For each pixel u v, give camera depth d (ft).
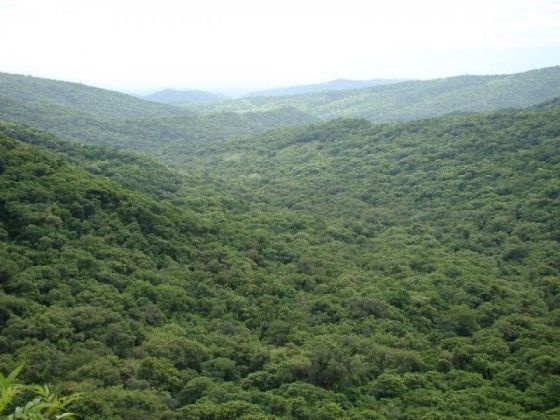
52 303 139.64
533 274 207.62
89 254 164.55
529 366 137.39
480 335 155.63
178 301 159.84
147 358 124.26
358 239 259.19
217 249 199.31
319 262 212.43
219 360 131.85
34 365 111.55
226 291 173.68
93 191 192.65
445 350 147.84
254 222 255.09
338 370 128.26
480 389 126.52
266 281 185.26
